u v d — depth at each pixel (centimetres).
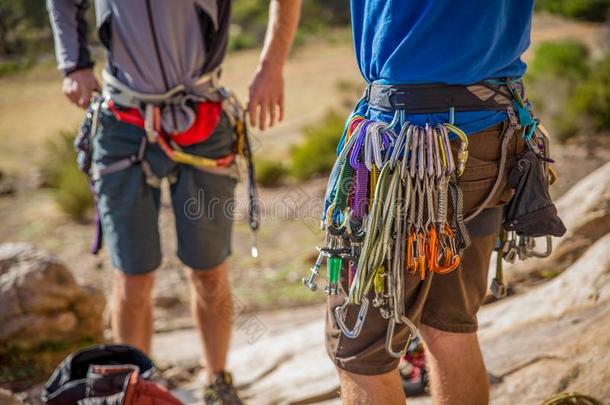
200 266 468
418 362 457
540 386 406
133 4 440
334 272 303
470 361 319
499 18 288
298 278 980
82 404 363
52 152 1747
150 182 461
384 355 308
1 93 3098
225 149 467
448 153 287
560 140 1491
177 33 447
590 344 409
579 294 481
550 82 1753
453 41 285
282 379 527
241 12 5703
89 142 475
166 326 784
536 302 496
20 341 552
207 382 484
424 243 290
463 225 295
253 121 472
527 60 2938
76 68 467
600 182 607
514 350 446
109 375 368
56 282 569
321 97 3189
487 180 301
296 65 4344
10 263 574
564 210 611
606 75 1766
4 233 1306
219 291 478
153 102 454
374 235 289
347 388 314
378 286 293
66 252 1174
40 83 3212
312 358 543
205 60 460
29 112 2827
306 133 1911
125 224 460
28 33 953
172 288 953
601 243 504
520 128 303
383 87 299
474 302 319
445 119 291
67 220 1364
